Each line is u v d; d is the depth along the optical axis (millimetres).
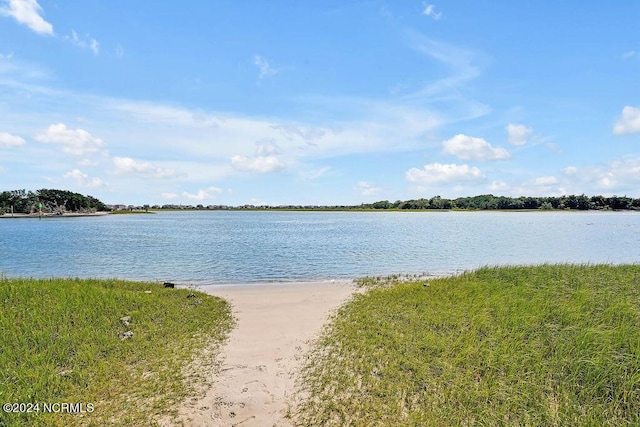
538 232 57781
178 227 74188
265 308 13422
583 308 10656
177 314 11508
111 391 6828
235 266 25453
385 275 21859
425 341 8805
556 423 5848
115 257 29750
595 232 57375
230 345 9422
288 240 44906
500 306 11055
